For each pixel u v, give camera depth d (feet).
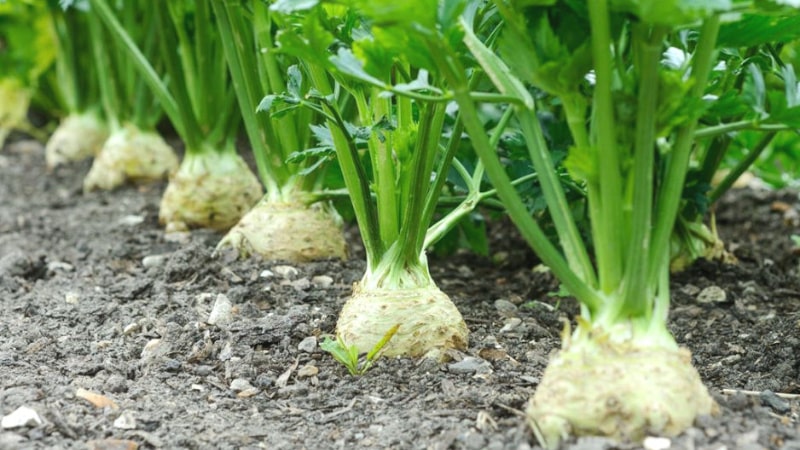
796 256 7.23
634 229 5.37
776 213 7.93
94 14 8.24
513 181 6.56
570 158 5.39
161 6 7.20
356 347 5.95
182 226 7.40
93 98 9.08
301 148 6.81
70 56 8.96
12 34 9.37
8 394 5.78
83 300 6.61
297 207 6.86
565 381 5.40
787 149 7.85
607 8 5.30
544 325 6.41
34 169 9.04
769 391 5.73
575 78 5.40
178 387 5.92
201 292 6.61
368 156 6.56
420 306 5.98
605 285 5.44
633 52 5.41
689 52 6.01
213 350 6.10
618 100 5.37
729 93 5.62
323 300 6.49
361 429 5.65
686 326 6.42
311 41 5.55
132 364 6.04
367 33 5.82
